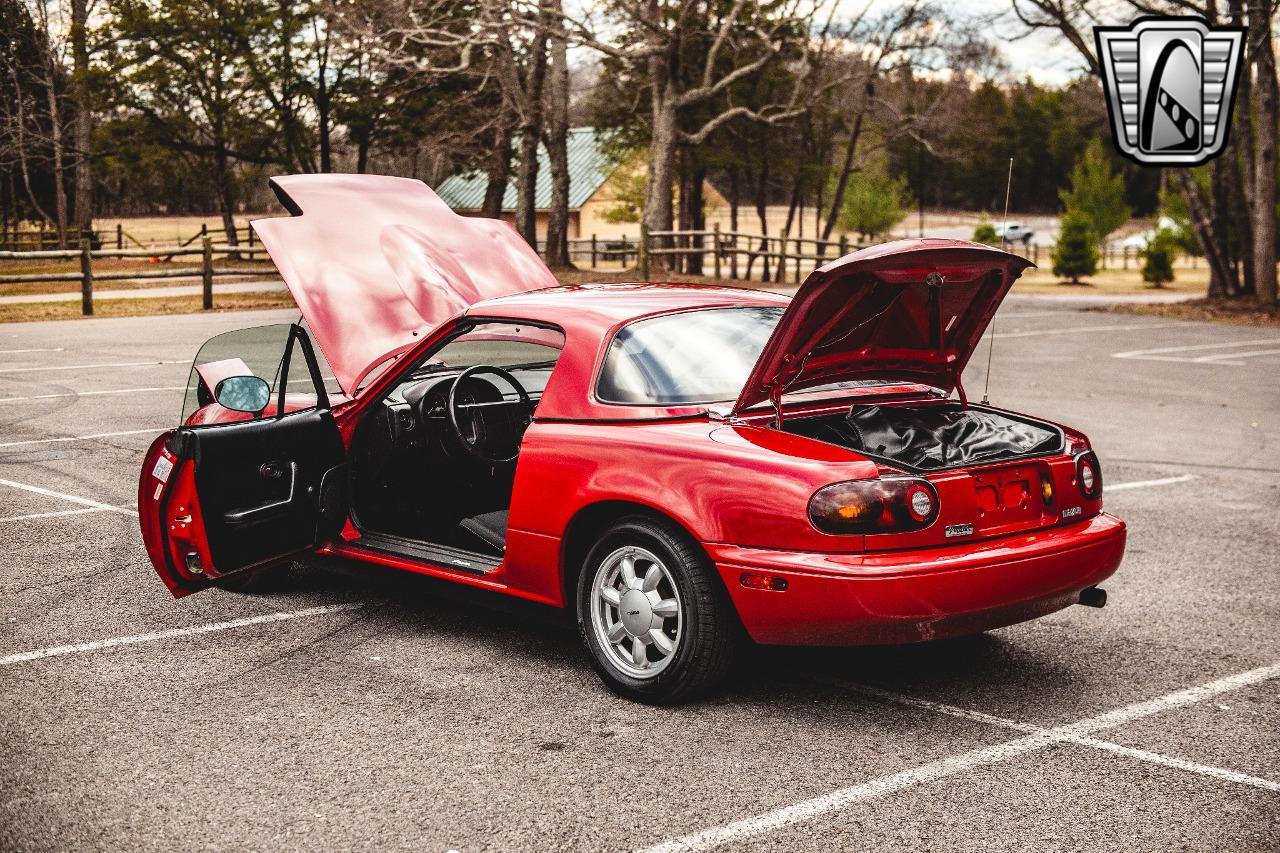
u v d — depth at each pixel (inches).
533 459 175.0
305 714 165.0
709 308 189.2
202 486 177.9
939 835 130.3
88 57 1732.3
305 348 197.3
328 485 196.2
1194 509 299.4
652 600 165.9
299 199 233.1
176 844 127.6
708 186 2524.6
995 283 182.1
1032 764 149.6
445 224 247.3
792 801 138.6
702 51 1635.1
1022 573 157.5
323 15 1279.5
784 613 152.6
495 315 189.0
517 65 1503.4
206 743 154.9
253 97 1760.6
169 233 2466.8
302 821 133.0
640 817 134.4
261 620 207.6
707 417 167.8
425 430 209.2
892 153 2903.5
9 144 1802.4
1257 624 208.4
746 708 167.9
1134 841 129.1
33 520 277.3
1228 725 163.0
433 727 160.6
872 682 179.0
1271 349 713.0
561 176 1460.4
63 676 179.8
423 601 219.8
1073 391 523.5
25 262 1520.7
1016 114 4881.9
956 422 186.1
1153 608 217.9
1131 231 3897.6
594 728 160.2
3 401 458.0
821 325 167.9
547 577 175.3
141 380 518.0
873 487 151.3
